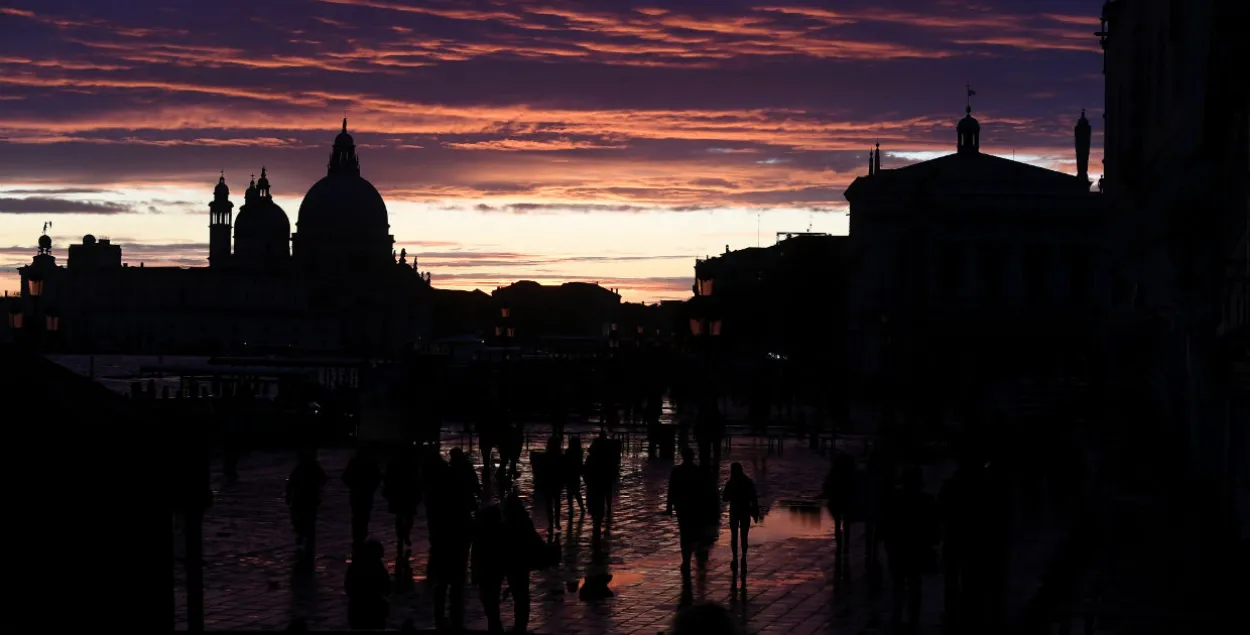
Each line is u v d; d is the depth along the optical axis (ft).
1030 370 388.78
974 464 68.64
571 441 112.16
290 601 78.69
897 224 403.75
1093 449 146.41
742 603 78.95
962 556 66.85
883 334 307.58
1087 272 408.05
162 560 44.14
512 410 254.88
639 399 256.93
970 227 407.85
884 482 78.02
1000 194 408.67
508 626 72.23
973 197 408.05
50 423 40.40
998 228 406.41
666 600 79.77
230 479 149.48
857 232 420.36
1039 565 85.25
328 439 200.64
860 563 92.99
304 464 94.27
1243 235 82.84
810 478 150.10
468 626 72.54
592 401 298.97
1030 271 408.05
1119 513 95.55
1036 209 406.00
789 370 274.98
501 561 66.13
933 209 403.75
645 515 119.03
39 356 43.42
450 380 255.50
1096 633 63.31
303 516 93.81
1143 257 150.71
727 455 180.65
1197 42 105.09
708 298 170.09
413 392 186.50
